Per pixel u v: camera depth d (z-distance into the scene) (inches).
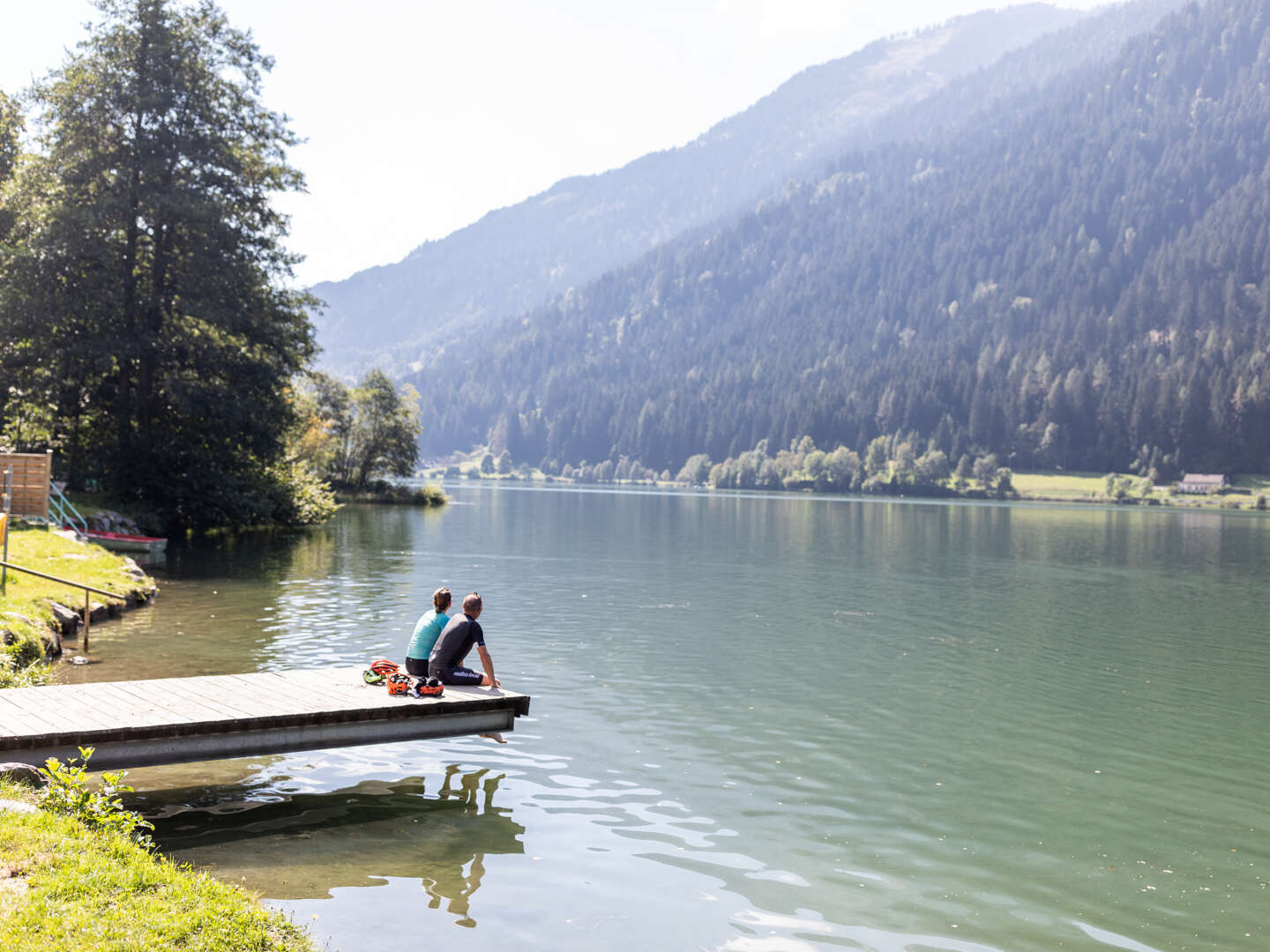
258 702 512.4
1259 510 7145.7
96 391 1841.8
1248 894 416.5
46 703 495.5
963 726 679.1
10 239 1800.0
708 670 837.8
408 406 4333.2
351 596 1192.2
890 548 2357.3
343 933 341.1
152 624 940.6
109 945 278.5
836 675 833.5
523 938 348.5
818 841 459.5
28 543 1099.9
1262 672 884.6
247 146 1964.8
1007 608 1294.3
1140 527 3924.7
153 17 1765.5
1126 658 951.0
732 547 2274.9
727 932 364.2
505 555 1857.8
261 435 1902.1
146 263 1861.5
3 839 335.6
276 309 1973.4
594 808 488.7
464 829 453.4
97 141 1736.0
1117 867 441.7
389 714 511.2
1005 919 386.6
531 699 714.8
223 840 425.7
